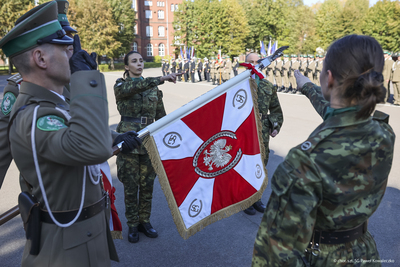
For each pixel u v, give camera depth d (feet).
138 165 9.18
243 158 7.57
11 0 97.66
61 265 4.27
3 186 13.58
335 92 3.51
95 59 4.10
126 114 9.29
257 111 7.82
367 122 3.39
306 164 3.23
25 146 3.97
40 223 4.35
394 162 15.37
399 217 10.30
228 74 57.00
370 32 114.93
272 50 39.73
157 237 9.62
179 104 35.06
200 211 6.98
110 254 5.22
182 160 6.66
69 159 3.67
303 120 25.55
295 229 3.27
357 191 3.38
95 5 120.47
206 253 8.77
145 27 179.63
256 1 146.10
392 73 32.09
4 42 3.97
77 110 3.67
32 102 4.05
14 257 8.59
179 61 76.07
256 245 3.70
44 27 4.00
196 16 134.21
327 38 127.95
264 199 12.09
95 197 4.62
